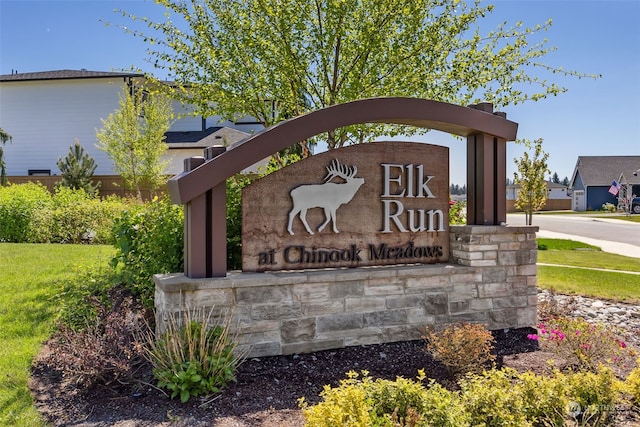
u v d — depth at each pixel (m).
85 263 7.93
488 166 5.88
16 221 13.20
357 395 2.95
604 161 54.84
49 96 24.94
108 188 22.36
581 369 4.22
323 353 4.89
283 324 4.80
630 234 21.50
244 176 6.68
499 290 5.72
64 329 4.79
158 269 5.82
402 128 9.05
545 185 21.20
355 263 5.42
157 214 6.34
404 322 5.28
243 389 3.99
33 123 25.03
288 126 4.98
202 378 3.91
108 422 3.43
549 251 15.23
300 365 4.57
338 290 5.01
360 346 5.09
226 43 7.99
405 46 7.80
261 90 8.12
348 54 8.00
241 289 4.66
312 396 3.90
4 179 22.00
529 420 3.29
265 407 3.67
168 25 8.45
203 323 4.20
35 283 6.97
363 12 7.66
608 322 6.55
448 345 4.39
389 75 7.94
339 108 5.18
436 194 5.86
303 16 7.72
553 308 6.45
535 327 5.86
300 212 5.18
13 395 3.88
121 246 6.25
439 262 5.87
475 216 5.99
